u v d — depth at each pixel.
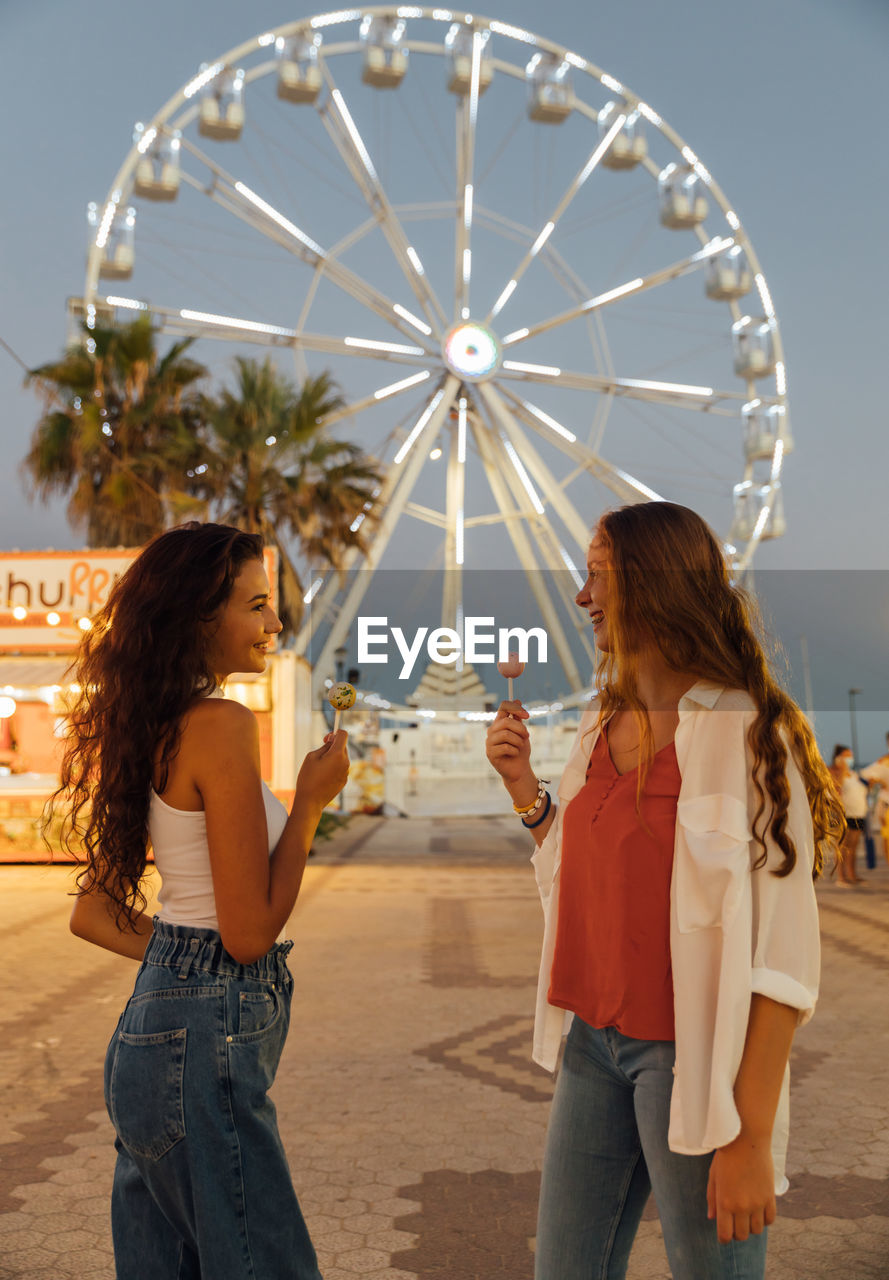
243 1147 1.51
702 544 1.57
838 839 1.52
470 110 27.05
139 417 17.69
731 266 28.00
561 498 28.09
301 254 26.03
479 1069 4.45
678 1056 1.38
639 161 27.78
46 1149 3.54
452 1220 2.96
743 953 1.35
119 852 1.61
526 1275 2.63
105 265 23.09
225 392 18.91
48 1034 5.10
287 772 14.08
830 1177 3.27
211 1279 1.47
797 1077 4.35
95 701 1.65
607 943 1.51
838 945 7.63
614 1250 1.58
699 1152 1.34
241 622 1.68
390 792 30.88
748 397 28.28
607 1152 1.57
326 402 19.22
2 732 14.39
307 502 18.58
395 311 26.67
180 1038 1.51
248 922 1.52
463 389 27.94
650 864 1.48
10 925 8.84
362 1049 4.79
